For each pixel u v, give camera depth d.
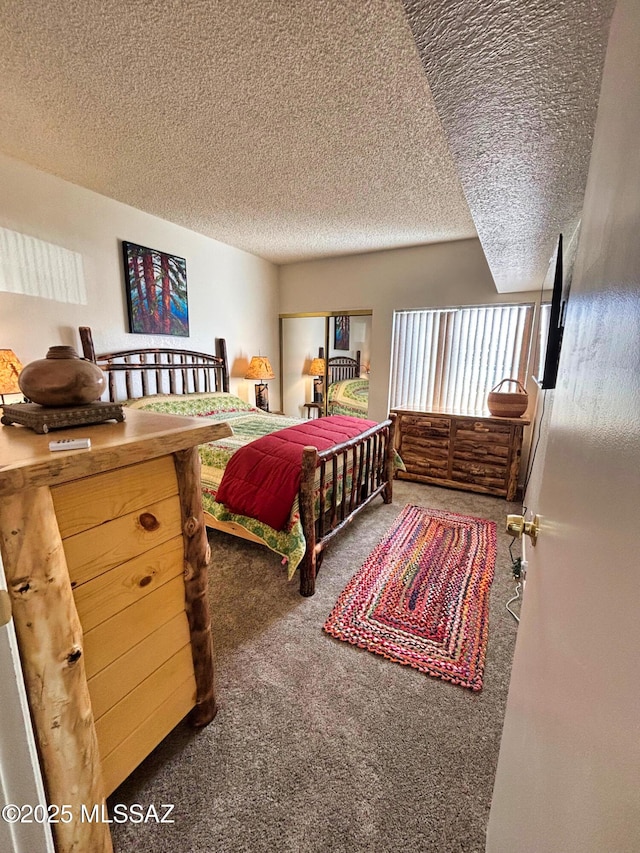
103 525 0.87
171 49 1.32
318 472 2.09
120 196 2.72
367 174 2.26
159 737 1.08
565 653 0.52
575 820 0.39
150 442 0.87
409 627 1.72
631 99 0.43
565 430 0.73
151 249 3.09
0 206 2.21
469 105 0.91
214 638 1.65
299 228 3.29
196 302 3.59
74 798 0.79
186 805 1.04
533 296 3.36
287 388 4.83
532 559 0.96
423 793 1.06
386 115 1.69
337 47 1.30
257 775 1.11
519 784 0.67
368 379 4.28
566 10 0.62
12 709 0.58
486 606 1.88
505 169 1.24
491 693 1.38
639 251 0.37
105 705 0.92
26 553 0.67
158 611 1.04
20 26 1.22
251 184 2.44
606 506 0.42
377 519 2.90
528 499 2.83
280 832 0.98
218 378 3.93
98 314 2.79
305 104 1.62
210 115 1.71
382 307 4.06
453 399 3.86
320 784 1.08
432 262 3.75
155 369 3.26
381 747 1.19
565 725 0.48
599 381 0.50
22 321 2.37
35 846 0.61
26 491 0.66
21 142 2.00
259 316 4.41
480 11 0.64
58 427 0.91
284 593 1.98
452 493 3.51
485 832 0.97
